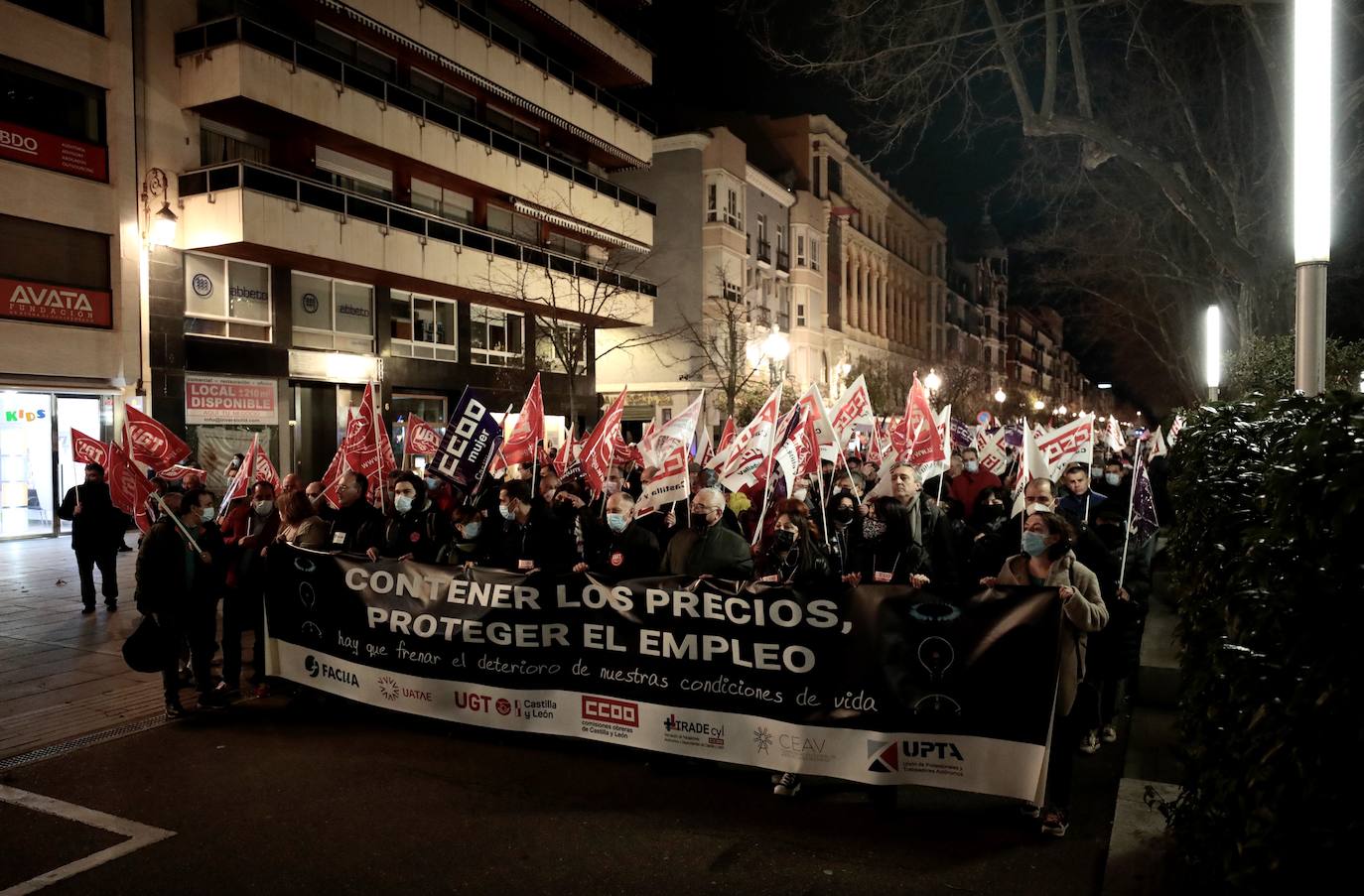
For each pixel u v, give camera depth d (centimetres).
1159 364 5544
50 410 1959
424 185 2745
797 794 567
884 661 542
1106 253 2803
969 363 6425
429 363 2747
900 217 6581
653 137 3703
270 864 482
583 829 522
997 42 1312
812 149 4916
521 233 3120
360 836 513
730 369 2633
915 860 481
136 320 1991
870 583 590
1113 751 644
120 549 1717
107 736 678
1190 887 390
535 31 3195
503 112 3061
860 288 5722
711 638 586
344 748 653
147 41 2012
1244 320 1714
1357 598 229
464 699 668
